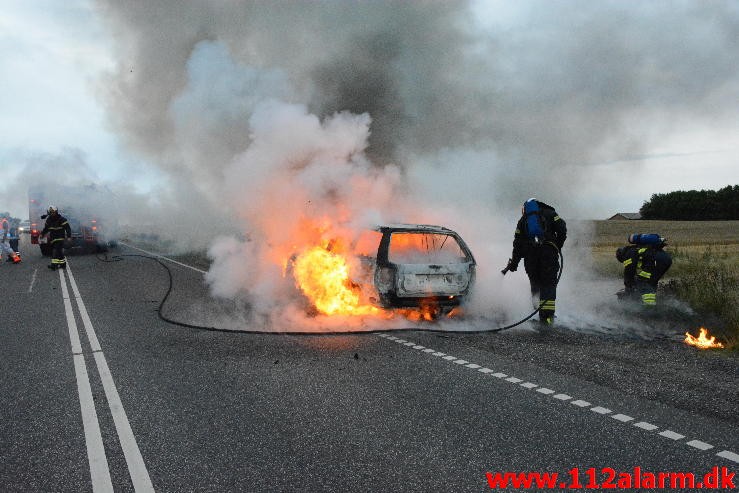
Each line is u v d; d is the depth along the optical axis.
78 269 15.38
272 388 4.89
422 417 4.17
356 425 4.01
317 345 6.50
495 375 5.26
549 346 6.45
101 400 4.55
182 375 5.28
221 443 3.70
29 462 3.42
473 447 3.64
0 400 4.56
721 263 14.66
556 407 4.38
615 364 5.64
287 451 3.57
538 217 7.65
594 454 3.54
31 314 8.53
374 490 3.07
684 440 3.75
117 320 8.02
